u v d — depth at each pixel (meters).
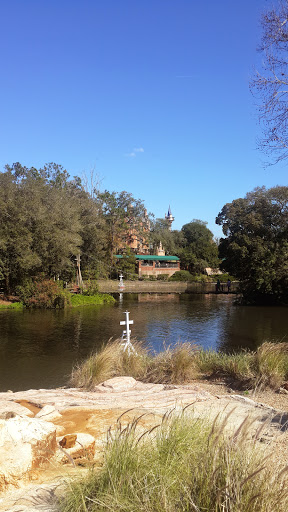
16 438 3.05
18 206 33.06
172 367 8.66
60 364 12.58
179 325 22.06
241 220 36.06
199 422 3.28
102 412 5.18
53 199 37.72
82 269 49.53
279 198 35.44
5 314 27.08
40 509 2.47
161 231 93.62
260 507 2.08
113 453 2.67
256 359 8.29
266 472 2.25
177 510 2.22
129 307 32.22
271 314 27.39
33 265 32.59
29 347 15.44
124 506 2.24
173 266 73.62
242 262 35.09
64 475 2.97
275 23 10.66
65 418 4.92
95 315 26.66
